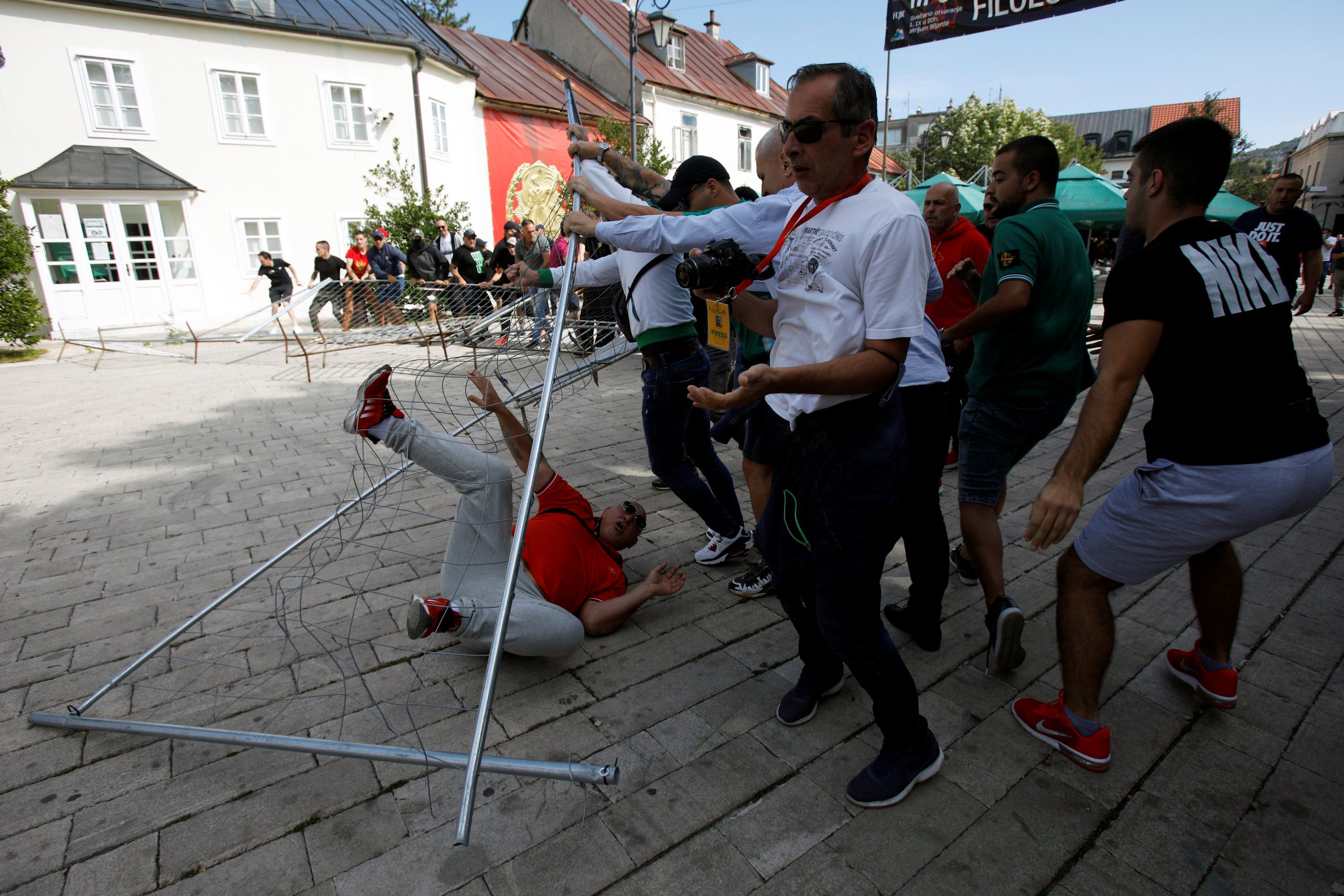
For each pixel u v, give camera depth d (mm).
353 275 13102
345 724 2244
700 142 24031
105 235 13492
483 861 1737
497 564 2465
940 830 1817
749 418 2545
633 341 3473
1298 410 1720
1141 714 2229
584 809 1891
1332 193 35031
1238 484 1708
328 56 15086
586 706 2316
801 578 1795
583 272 3475
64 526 3836
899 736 1893
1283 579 2992
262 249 15164
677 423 3045
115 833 1833
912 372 2279
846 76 1530
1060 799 1910
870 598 1729
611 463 4855
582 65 22312
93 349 10602
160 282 14148
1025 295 2260
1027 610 2863
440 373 3682
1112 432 1626
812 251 1605
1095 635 1978
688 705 2316
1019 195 2518
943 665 2508
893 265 1491
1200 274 1665
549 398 1978
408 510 4012
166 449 5305
